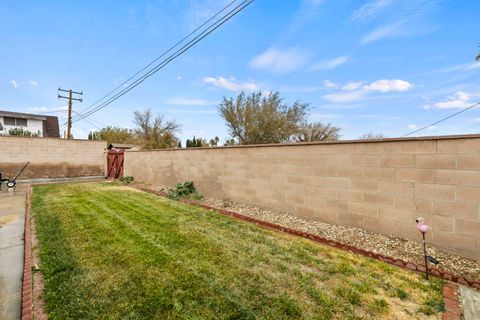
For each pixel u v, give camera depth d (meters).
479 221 3.06
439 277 2.86
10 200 7.88
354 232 4.20
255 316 2.20
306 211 5.09
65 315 2.20
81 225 4.80
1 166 13.00
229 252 3.56
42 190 9.44
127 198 7.74
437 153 3.38
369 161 4.11
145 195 8.37
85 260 3.25
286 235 4.35
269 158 5.88
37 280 2.83
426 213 3.50
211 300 2.41
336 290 2.60
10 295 2.65
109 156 15.49
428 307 2.32
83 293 2.52
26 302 2.42
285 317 2.18
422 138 3.50
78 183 12.01
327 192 4.72
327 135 23.11
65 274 2.88
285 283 2.74
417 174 3.57
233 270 3.02
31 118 23.92
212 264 3.17
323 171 4.78
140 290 2.57
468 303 2.36
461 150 3.18
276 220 5.22
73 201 7.20
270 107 20.73
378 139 3.96
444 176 3.32
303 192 5.14
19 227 5.04
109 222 5.02
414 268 3.06
